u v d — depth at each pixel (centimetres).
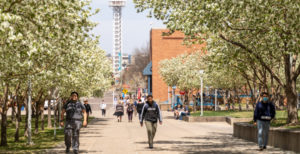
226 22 1614
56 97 2792
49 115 3597
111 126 3641
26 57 1369
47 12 1232
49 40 1391
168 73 5747
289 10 1425
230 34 1906
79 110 1493
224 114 4647
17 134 2317
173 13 1667
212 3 1466
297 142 1593
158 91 8688
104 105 5756
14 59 1305
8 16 983
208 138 2350
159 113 1803
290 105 2117
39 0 1213
